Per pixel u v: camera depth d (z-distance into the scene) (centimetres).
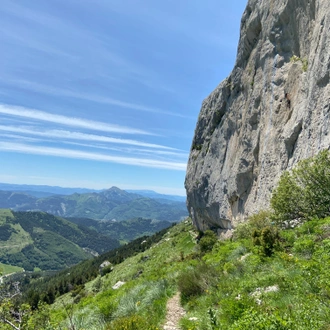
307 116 1636
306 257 828
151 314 885
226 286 864
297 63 2011
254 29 2881
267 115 2350
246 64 3069
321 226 1028
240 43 3247
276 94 2220
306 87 1766
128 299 1084
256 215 1684
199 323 679
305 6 1948
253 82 2769
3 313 703
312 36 1795
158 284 1170
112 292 1584
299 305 522
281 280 718
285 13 2236
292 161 1788
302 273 634
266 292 687
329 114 1376
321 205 1198
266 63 2495
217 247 1931
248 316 463
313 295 518
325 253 645
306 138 1617
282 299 604
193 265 1498
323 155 1210
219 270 1062
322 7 1662
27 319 773
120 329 730
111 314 995
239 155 2886
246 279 852
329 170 1180
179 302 966
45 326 829
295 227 1209
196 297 922
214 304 795
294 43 2130
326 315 443
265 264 924
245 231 1673
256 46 2830
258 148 2491
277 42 2350
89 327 902
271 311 523
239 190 2831
